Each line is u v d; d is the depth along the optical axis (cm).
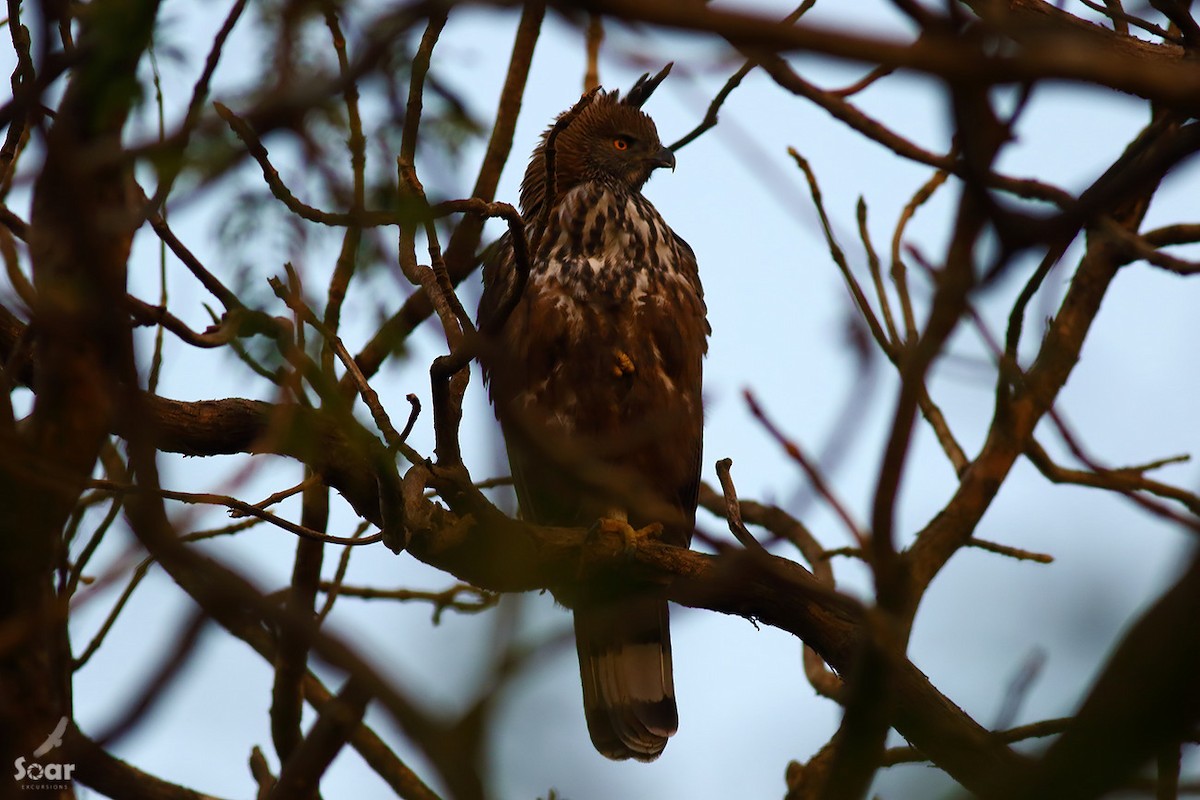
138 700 528
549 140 793
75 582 761
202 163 538
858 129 723
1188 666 408
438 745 468
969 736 794
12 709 652
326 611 952
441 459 809
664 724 1176
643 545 942
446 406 787
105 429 631
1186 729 414
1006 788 443
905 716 803
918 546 1000
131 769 767
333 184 726
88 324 584
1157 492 998
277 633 909
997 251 480
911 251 773
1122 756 418
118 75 550
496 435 724
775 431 640
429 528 827
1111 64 415
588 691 1188
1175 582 416
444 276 760
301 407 791
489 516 819
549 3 407
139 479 553
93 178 557
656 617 1182
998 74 408
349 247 884
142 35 543
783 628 863
